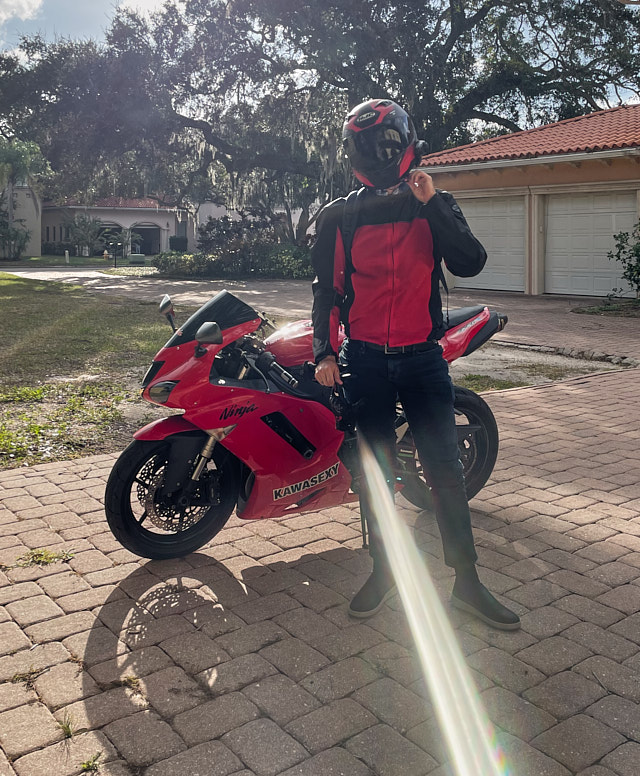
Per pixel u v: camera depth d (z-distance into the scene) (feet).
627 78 103.60
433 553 12.87
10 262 163.22
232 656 9.71
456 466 10.43
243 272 110.63
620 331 41.73
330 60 100.68
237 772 7.59
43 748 7.96
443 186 70.44
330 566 12.38
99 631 10.33
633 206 60.08
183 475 12.14
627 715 8.45
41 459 18.04
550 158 59.98
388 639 10.12
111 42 107.55
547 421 21.48
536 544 13.05
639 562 12.33
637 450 18.57
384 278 9.95
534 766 7.64
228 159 116.67
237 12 101.96
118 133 112.06
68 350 35.50
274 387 11.98
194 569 12.27
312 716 8.46
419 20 100.83
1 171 171.32
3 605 11.05
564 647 9.84
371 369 10.36
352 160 9.90
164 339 39.27
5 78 112.06
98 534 13.57
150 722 8.38
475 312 14.64
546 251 65.98
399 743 8.00
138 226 201.26
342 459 12.66
